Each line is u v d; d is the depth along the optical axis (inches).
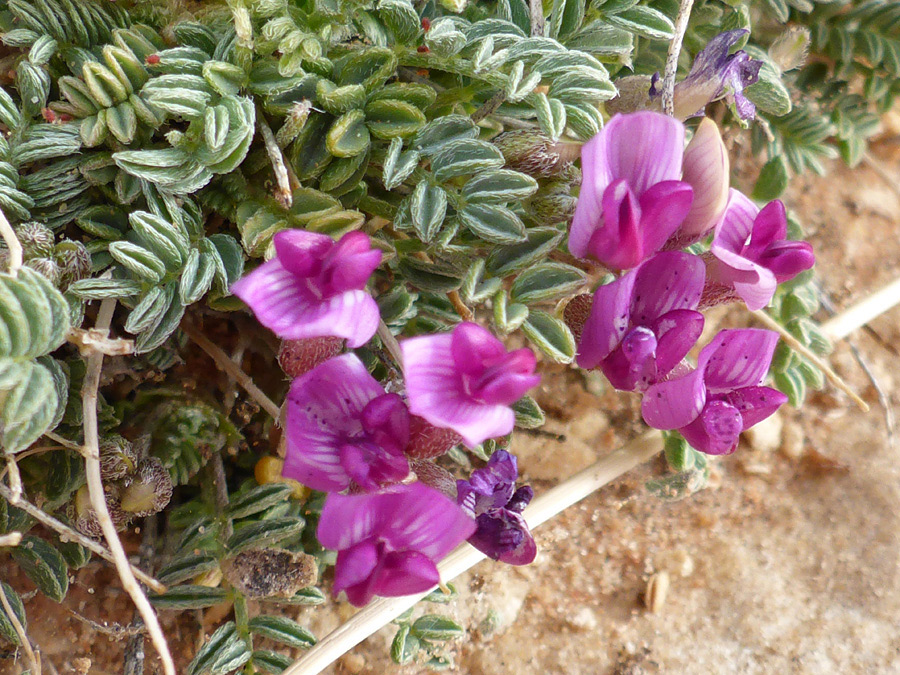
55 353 3.9
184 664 4.1
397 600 3.8
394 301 3.8
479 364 2.9
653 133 3.1
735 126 5.1
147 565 4.0
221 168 3.4
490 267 3.5
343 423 3.1
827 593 4.9
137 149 3.6
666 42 4.5
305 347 3.3
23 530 3.7
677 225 3.1
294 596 3.7
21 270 2.9
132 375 4.0
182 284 3.3
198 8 3.9
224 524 3.8
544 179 3.7
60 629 4.0
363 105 3.5
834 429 5.3
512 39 3.5
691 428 3.3
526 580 4.7
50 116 3.5
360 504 2.9
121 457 3.6
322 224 3.5
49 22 3.6
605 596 4.7
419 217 3.4
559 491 4.3
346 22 3.5
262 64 3.5
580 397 5.0
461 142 3.5
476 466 4.7
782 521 5.1
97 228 3.5
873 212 6.2
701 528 5.0
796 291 4.4
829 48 5.1
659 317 3.3
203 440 4.0
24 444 3.0
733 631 4.8
